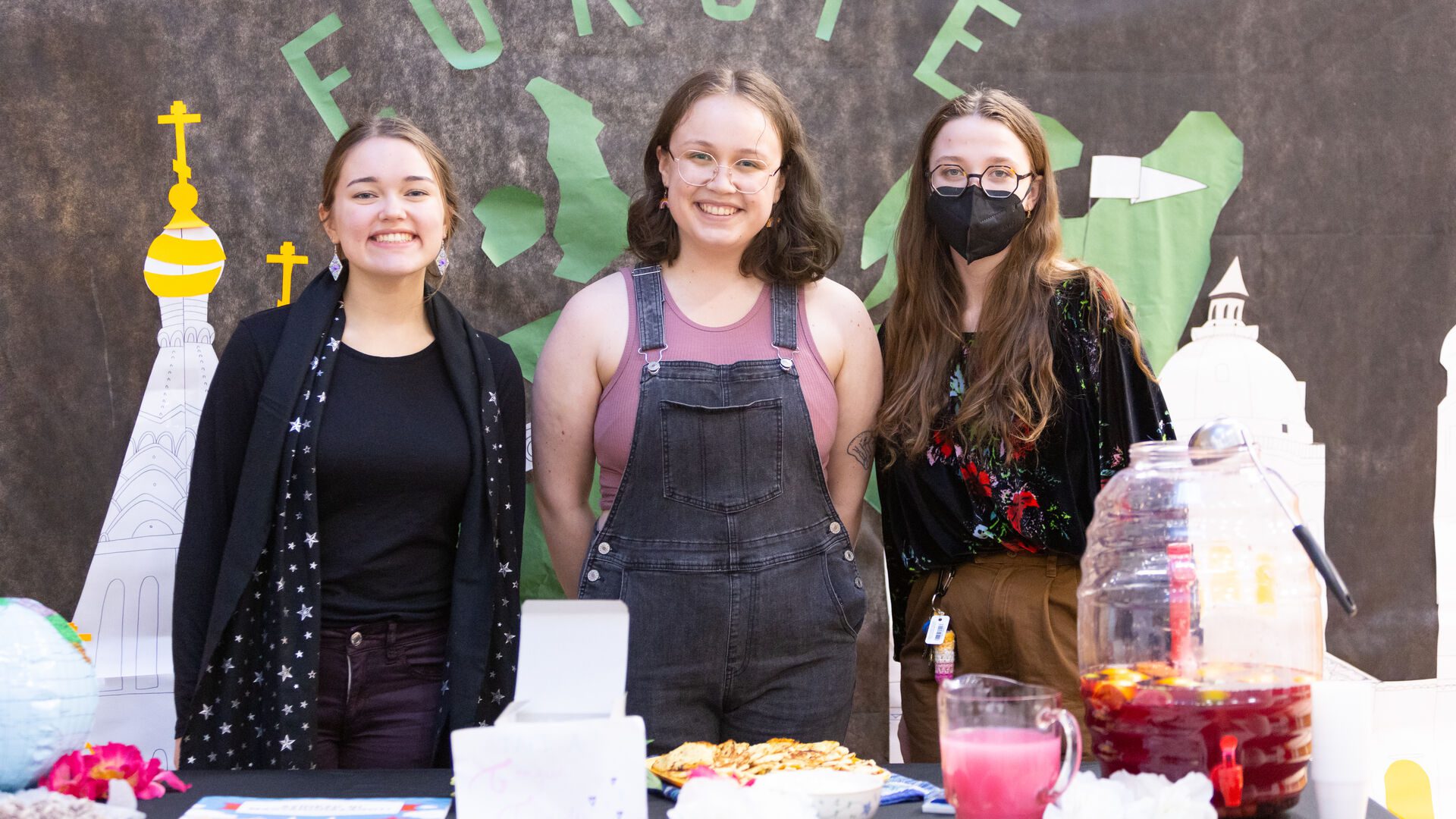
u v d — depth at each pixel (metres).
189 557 2.07
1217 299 2.70
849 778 1.33
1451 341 2.74
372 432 2.08
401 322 2.20
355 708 2.07
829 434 2.16
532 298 2.63
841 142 2.65
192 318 2.54
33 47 2.47
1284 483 1.37
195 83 2.52
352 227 2.09
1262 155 2.70
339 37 2.56
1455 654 2.73
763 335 2.15
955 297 2.26
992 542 2.16
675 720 2.05
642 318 2.13
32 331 2.48
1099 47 2.67
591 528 2.24
